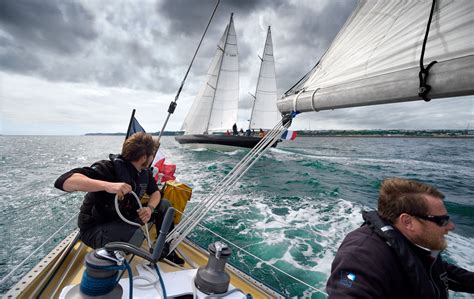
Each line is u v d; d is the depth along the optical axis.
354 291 0.85
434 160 20.75
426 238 0.99
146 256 1.19
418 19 1.01
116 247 1.16
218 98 27.72
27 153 23.31
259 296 1.83
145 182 2.02
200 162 16.70
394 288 0.90
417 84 0.88
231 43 26.89
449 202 8.04
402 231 1.03
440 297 1.00
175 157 19.84
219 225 5.12
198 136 23.16
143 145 1.87
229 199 7.37
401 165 17.22
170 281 1.53
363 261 0.91
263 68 28.88
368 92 1.04
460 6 0.88
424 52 0.94
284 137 1.63
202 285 1.34
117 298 1.14
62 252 2.03
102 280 1.10
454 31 0.88
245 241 4.42
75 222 5.26
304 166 16.50
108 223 1.83
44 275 1.74
